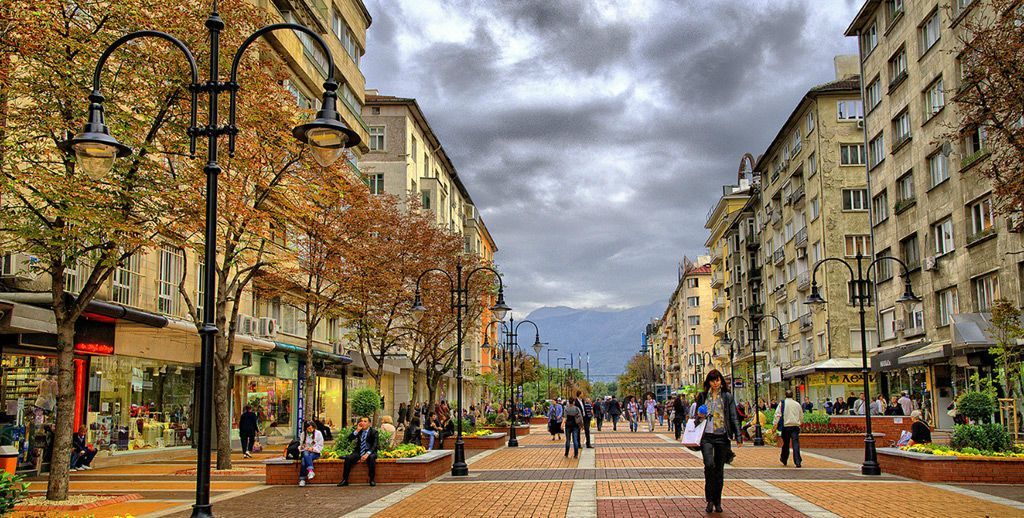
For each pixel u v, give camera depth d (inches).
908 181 1514.5
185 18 652.1
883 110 1604.3
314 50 1418.6
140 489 658.8
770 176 2449.6
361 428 681.0
